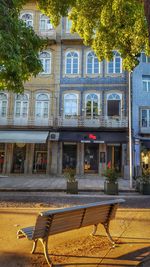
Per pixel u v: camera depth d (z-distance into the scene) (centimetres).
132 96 2002
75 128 1955
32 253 389
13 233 488
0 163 2034
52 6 925
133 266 342
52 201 874
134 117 1986
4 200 890
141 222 578
